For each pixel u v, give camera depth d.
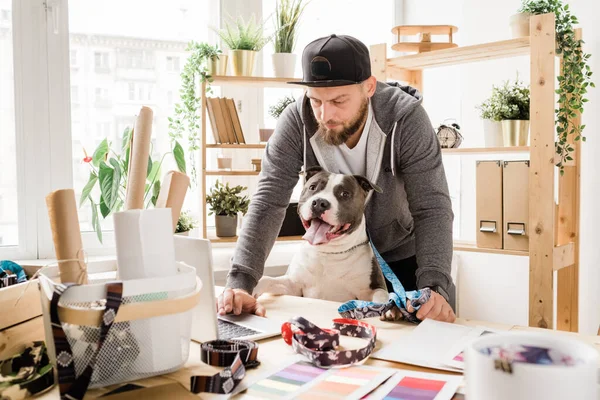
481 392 0.42
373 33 3.05
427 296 0.97
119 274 0.66
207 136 2.65
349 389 0.64
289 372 0.71
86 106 2.40
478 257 2.73
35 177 2.26
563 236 2.28
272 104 2.79
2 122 2.23
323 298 1.45
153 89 2.55
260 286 1.37
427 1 2.96
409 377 0.68
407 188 1.39
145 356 0.65
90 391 0.63
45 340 0.74
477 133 2.72
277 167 1.43
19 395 0.62
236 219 2.43
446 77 2.85
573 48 2.10
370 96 1.38
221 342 0.78
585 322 2.33
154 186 2.35
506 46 2.14
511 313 2.62
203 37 2.64
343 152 1.45
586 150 2.30
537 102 2.05
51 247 2.30
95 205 2.27
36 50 2.23
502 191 2.23
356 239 1.42
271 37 2.46
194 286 0.69
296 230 2.41
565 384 0.39
